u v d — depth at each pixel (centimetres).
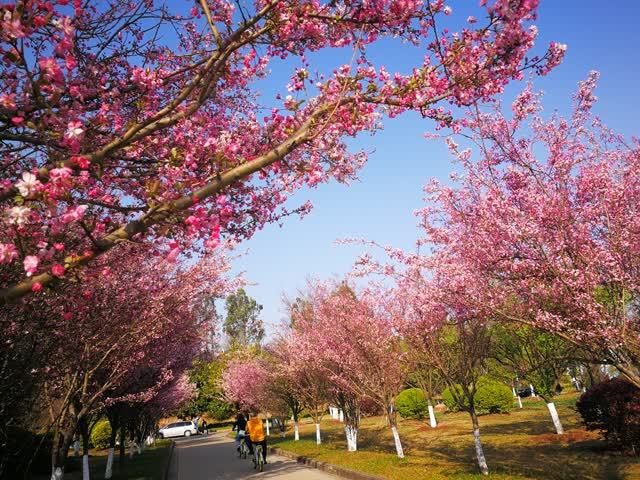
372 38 455
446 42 403
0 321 572
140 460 1981
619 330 524
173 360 1485
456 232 709
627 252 560
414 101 400
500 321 670
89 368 899
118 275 801
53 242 308
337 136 429
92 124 434
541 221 581
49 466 1600
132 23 535
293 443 2103
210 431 4666
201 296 1163
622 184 586
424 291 789
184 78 567
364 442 1878
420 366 1523
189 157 426
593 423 1288
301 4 441
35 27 312
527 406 3002
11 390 654
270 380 2353
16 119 315
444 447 1508
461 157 683
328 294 1631
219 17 522
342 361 1404
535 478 889
